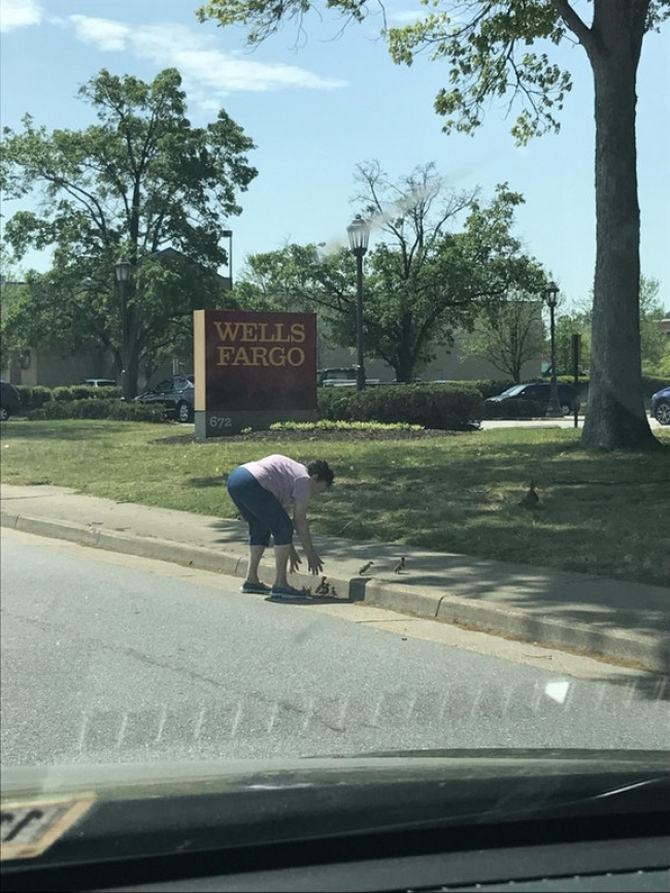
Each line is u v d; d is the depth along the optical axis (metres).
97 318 46.75
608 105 16.66
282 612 8.23
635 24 16.80
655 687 6.07
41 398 43.88
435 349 66.69
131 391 45.50
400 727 5.35
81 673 6.44
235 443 22.70
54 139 44.53
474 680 6.21
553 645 7.07
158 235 45.94
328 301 46.59
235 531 11.79
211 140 45.66
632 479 14.02
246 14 18.11
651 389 50.22
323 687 6.09
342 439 23.34
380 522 11.78
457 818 2.58
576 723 5.40
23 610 8.32
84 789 2.73
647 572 8.72
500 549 9.95
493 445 19.84
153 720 5.50
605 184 16.81
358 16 18.42
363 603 8.56
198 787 2.74
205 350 24.88
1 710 5.68
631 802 2.75
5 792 2.70
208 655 6.86
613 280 16.95
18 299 47.66
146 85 44.62
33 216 45.34
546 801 2.70
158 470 17.95
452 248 43.03
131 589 9.25
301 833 2.42
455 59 19.30
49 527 12.83
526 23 17.66
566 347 59.62
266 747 5.04
